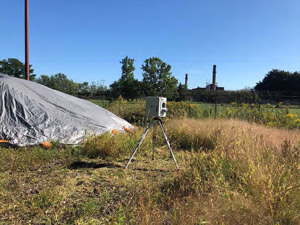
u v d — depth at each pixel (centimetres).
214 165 343
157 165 460
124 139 566
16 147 514
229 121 707
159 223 229
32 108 625
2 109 593
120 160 483
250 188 271
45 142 537
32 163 435
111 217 260
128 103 1307
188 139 621
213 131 605
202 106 1209
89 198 311
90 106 814
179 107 1019
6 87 640
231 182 307
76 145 559
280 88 5247
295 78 5125
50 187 337
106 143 515
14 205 288
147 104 450
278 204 230
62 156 489
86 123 670
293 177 284
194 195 282
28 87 705
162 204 276
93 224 251
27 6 1141
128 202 281
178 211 243
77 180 373
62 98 743
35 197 303
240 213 225
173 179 350
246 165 329
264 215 223
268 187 247
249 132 509
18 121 583
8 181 358
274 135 548
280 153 387
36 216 265
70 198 311
